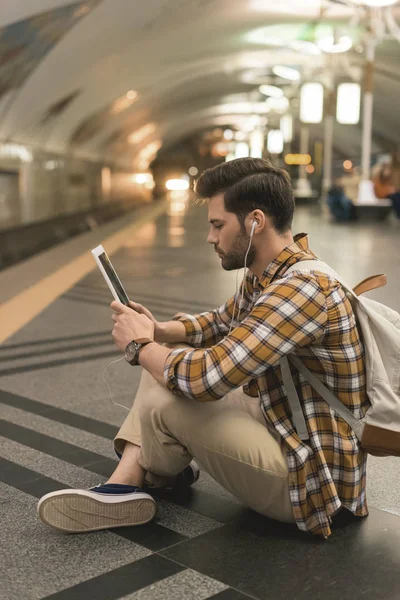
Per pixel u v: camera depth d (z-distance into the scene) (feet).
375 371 6.98
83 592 6.51
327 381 7.07
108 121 80.74
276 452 7.13
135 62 56.95
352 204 61.67
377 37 57.06
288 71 82.48
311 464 7.14
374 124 107.34
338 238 44.57
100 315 20.74
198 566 6.97
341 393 7.07
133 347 7.21
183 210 89.10
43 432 10.94
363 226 55.42
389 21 53.67
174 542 7.47
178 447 7.50
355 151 133.08
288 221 7.17
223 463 7.22
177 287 25.90
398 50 67.15
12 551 7.27
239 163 7.09
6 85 43.37
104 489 7.54
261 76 90.07
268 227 7.09
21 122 51.85
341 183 68.18
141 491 7.75
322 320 6.69
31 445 10.37
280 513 7.41
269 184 6.96
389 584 6.64
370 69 58.44
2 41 36.11
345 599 6.39
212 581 6.70
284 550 7.28
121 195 114.83
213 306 22.11
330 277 6.93
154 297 23.70
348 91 64.13
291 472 7.05
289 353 7.04
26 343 17.15
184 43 55.93
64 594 6.47
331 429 7.15
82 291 25.29
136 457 7.88
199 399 6.83
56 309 21.72
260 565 6.98
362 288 7.52
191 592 6.51
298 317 6.64
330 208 65.16
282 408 7.20
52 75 46.37
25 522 7.93
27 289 25.54
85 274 29.76
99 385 13.57
